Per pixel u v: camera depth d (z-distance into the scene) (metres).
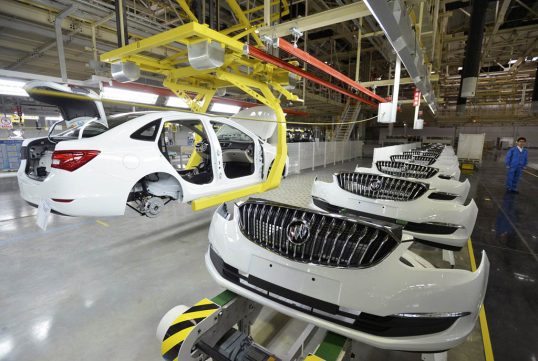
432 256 2.99
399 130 25.70
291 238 1.31
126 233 3.47
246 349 1.35
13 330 1.76
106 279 2.39
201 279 2.40
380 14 2.13
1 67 8.72
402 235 1.30
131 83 5.57
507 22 7.59
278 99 4.49
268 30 3.04
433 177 3.63
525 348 1.69
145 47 2.69
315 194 3.30
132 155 2.57
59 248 3.01
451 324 1.17
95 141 2.41
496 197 5.97
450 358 1.61
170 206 4.71
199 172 4.05
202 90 4.40
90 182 2.32
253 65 3.99
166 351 1.24
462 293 1.17
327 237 1.29
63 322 1.85
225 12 6.65
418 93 5.70
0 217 4.08
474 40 4.01
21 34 6.19
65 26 5.55
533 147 21.73
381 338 1.13
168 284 2.32
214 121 3.51
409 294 1.15
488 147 22.09
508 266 2.79
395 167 4.22
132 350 1.62
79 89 2.65
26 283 2.31
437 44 5.70
